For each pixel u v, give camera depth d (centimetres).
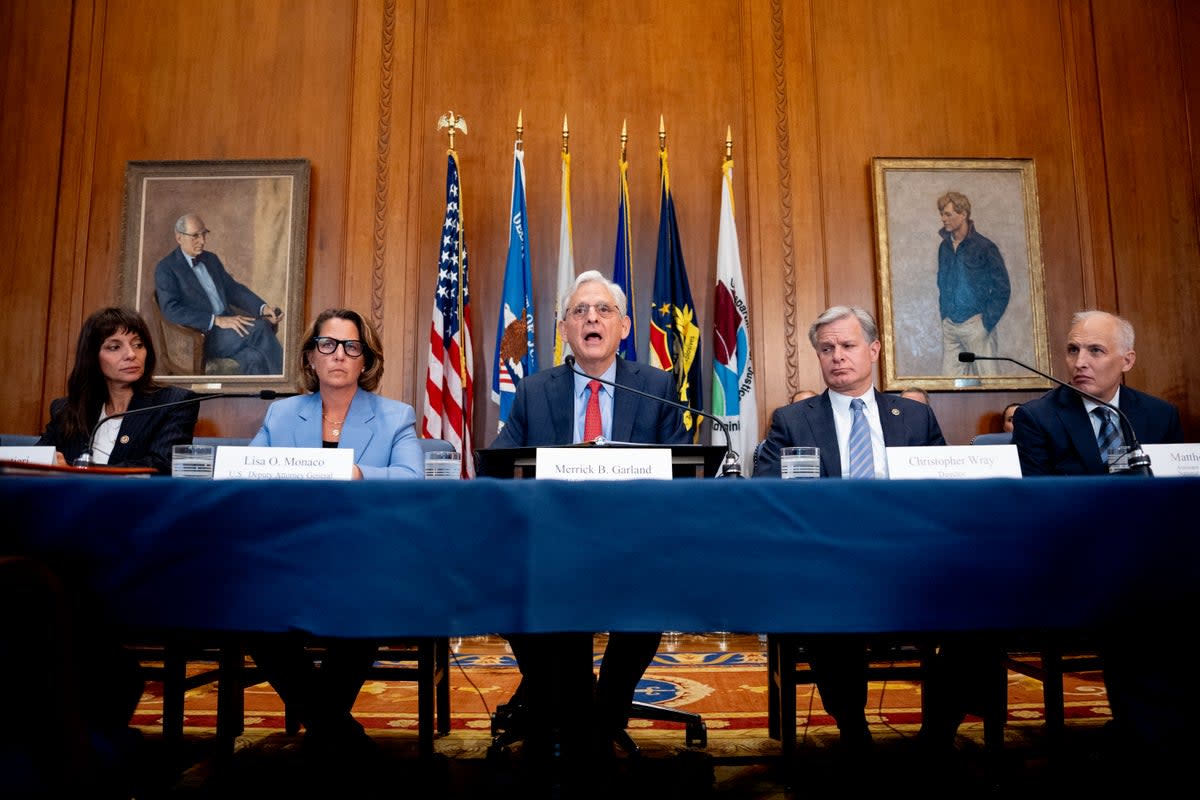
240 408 516
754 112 540
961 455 190
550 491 127
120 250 525
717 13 550
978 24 552
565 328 278
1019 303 525
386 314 520
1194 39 547
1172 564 129
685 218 533
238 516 125
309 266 529
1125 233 534
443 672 250
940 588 127
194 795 189
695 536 127
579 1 548
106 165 537
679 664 373
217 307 521
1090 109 545
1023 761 213
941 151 541
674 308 498
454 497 126
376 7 544
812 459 196
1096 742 232
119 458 277
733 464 208
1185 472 209
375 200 529
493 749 206
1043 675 208
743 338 496
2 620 119
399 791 190
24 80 541
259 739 241
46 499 125
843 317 271
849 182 539
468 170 534
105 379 291
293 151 538
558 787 155
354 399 270
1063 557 128
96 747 138
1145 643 143
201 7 549
